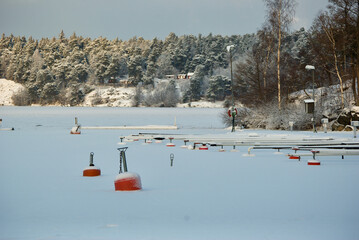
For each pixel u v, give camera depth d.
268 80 93.38
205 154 37.88
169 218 14.68
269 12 88.31
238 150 40.34
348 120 74.06
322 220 14.42
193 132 72.50
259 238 12.32
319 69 109.56
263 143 41.38
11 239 12.09
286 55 101.75
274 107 83.81
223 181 22.69
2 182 22.44
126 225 13.76
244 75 98.25
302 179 23.30
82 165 29.88
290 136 49.56
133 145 47.66
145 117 158.25
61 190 20.08
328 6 85.25
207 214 15.27
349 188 20.45
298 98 92.00
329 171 26.62
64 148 43.66
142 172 26.28
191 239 12.17
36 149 42.56
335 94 86.31
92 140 54.78
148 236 12.49
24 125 100.38
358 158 34.47
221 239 12.22
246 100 93.38
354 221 14.27
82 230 13.09
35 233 12.74
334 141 42.75
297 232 12.95
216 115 179.12
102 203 17.09
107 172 26.36
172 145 46.28
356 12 80.62
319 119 79.19
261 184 21.72
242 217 14.84
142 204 16.94
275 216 14.98
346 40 83.62
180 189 20.30
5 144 48.44
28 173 25.88
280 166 29.30
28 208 16.17
